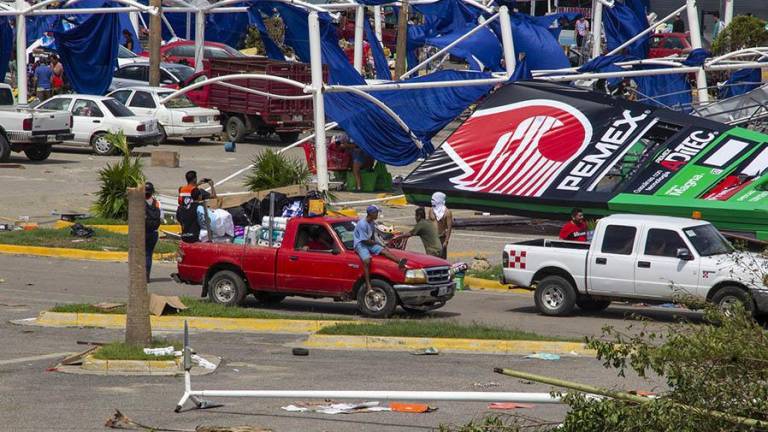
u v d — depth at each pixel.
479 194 111.38
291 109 169.12
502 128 118.19
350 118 123.88
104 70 164.88
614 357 39.16
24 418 48.16
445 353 64.75
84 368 58.00
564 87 121.75
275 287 77.56
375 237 77.69
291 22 137.12
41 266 95.25
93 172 140.88
